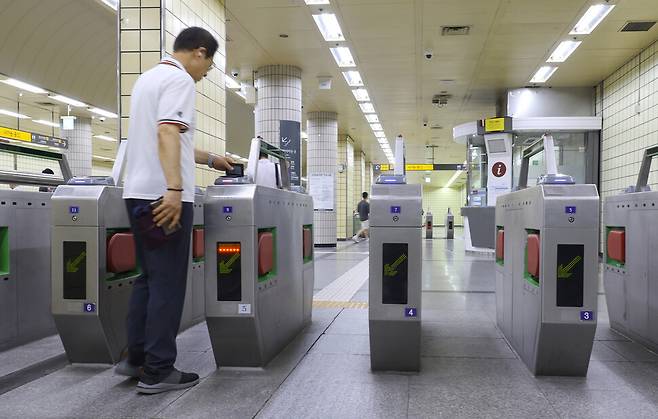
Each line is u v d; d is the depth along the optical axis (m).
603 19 8.90
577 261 3.09
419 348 3.30
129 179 3.00
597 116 13.20
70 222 3.43
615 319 4.59
